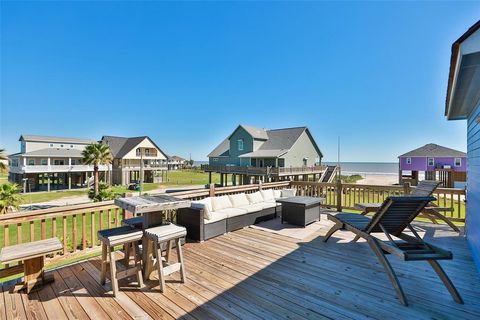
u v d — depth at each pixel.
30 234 2.88
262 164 23.48
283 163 21.81
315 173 23.34
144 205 2.50
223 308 2.19
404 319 2.00
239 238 4.30
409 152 24.17
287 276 2.83
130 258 3.31
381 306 2.20
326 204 6.94
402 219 2.84
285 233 4.59
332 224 5.25
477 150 3.42
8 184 12.49
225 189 5.75
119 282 2.71
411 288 2.54
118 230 2.70
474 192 3.57
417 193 4.73
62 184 29.72
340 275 2.85
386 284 2.63
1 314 2.11
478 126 3.38
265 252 3.62
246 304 2.25
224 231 4.54
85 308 2.20
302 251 3.65
